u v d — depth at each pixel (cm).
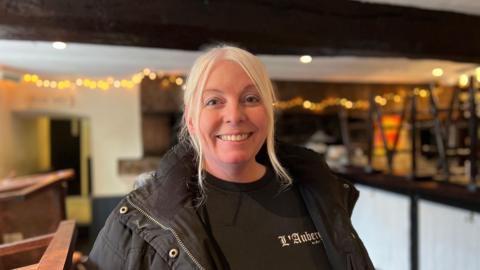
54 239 96
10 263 105
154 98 454
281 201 97
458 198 232
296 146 110
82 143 579
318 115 550
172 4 171
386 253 308
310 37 192
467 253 230
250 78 86
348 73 438
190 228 82
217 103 86
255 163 100
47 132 589
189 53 301
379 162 448
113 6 164
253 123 86
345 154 469
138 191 91
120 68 380
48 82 428
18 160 466
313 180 100
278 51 219
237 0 180
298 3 190
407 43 211
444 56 225
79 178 581
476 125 230
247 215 91
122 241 83
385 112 333
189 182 90
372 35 203
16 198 192
